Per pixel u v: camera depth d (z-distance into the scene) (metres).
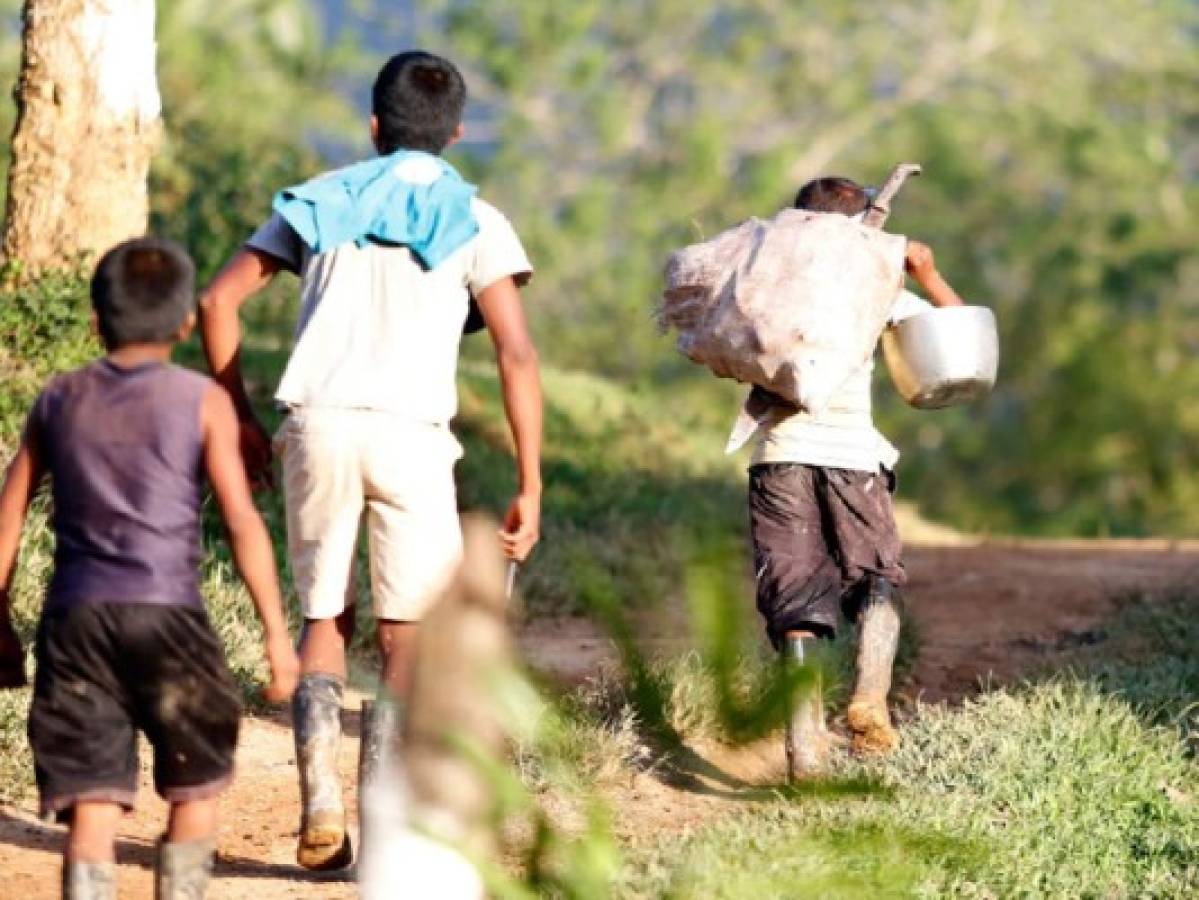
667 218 113.50
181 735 18.88
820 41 121.69
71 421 18.91
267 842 24.55
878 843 22.42
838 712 31.84
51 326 37.94
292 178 60.84
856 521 27.23
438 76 22.53
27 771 25.38
